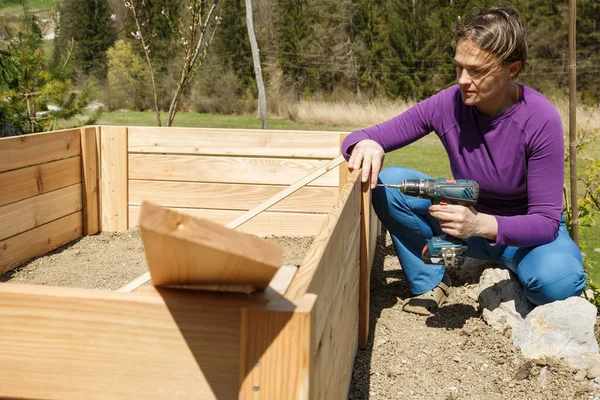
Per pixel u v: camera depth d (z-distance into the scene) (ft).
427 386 8.29
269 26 85.25
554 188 8.48
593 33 74.13
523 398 8.02
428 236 10.03
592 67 74.08
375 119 58.95
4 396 3.45
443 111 9.05
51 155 13.26
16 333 3.39
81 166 14.46
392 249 14.30
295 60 82.43
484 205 9.45
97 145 14.75
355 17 84.58
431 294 10.50
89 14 89.51
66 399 3.42
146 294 3.32
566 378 8.28
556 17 75.61
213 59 79.97
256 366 3.20
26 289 3.38
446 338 9.55
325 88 82.99
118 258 13.17
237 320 3.23
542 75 75.25
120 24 92.07
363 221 8.84
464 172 9.18
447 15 76.33
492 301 9.80
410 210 9.83
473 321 9.90
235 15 81.87
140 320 3.31
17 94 23.76
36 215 12.88
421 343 9.41
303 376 3.17
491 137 8.63
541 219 8.40
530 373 8.43
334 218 5.59
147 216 2.64
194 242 2.71
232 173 14.53
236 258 2.82
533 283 9.00
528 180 8.64
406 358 8.98
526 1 76.48
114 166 14.79
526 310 9.59
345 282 6.52
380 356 9.03
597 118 44.91
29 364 3.41
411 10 79.20
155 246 2.83
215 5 19.10
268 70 85.25
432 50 77.61
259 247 2.90
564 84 74.49
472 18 7.95
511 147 8.53
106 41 90.58
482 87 8.00
